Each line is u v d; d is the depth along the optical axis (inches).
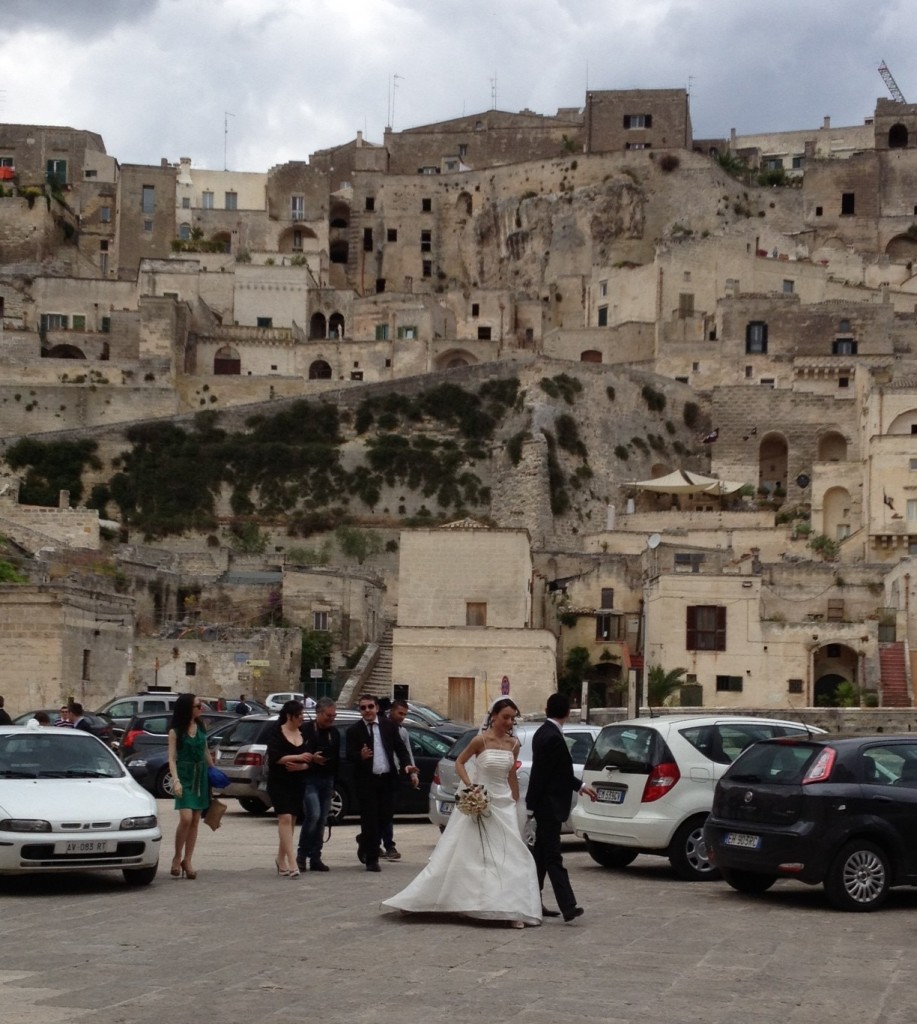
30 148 6161.4
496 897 714.8
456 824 727.7
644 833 953.5
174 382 4790.8
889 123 6446.9
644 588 2822.3
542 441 4269.2
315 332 5502.0
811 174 6161.4
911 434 3806.6
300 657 2837.1
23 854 818.8
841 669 2773.1
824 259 5698.8
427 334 5285.4
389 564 4188.0
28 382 4768.7
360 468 4355.3
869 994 580.1
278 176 6215.6
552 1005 542.6
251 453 4347.9
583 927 724.7
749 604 2726.4
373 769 968.9
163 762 1553.9
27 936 681.0
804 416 4503.0
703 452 4677.7
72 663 2070.6
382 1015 522.0
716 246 5196.9
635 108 6240.2
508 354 5177.2
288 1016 518.9
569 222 5989.2
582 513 4296.3
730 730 984.3
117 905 784.3
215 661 2672.2
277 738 928.9
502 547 2578.7
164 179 5989.2
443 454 4384.8
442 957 629.9
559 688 2827.3
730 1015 535.8
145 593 2994.6
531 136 6633.9
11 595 2033.7
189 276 5364.2
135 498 4256.9
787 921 772.0
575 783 767.1
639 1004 548.4
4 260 5713.6
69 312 5280.5
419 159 6737.2
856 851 819.4
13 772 896.9
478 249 6230.3
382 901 771.4
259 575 3356.3
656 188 5984.3
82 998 544.4
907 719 1897.1
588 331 5196.9
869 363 4677.7
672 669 2728.8
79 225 6067.9
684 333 5068.9
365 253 6338.6
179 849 909.8
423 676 2452.0
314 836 947.3
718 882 946.7
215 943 659.4
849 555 3779.5
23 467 4264.3
